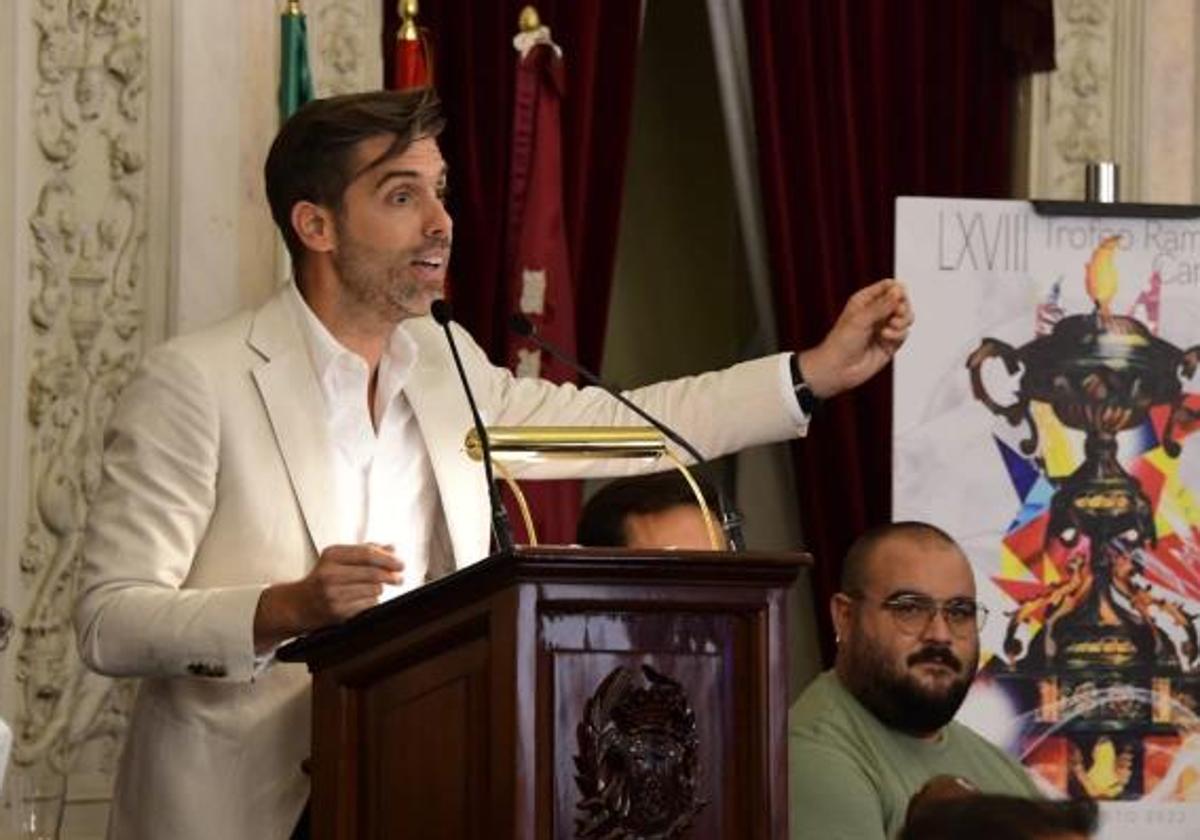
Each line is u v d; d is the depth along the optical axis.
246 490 6.30
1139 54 12.17
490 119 11.18
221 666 5.97
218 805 6.24
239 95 10.44
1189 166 12.20
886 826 8.04
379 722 5.57
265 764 6.28
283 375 6.38
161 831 6.24
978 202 9.52
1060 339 9.53
